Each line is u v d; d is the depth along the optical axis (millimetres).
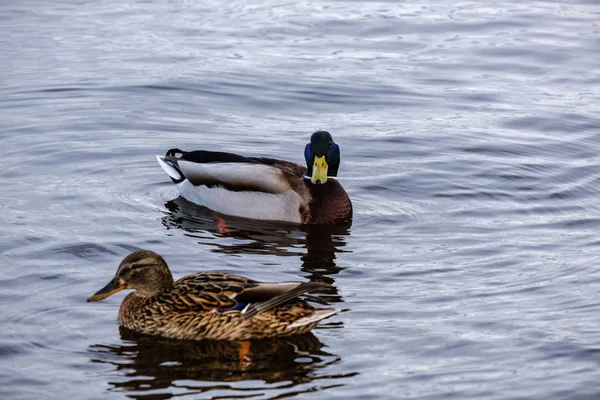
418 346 11328
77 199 16422
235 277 11977
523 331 11695
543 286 13172
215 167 16797
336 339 11539
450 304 12578
